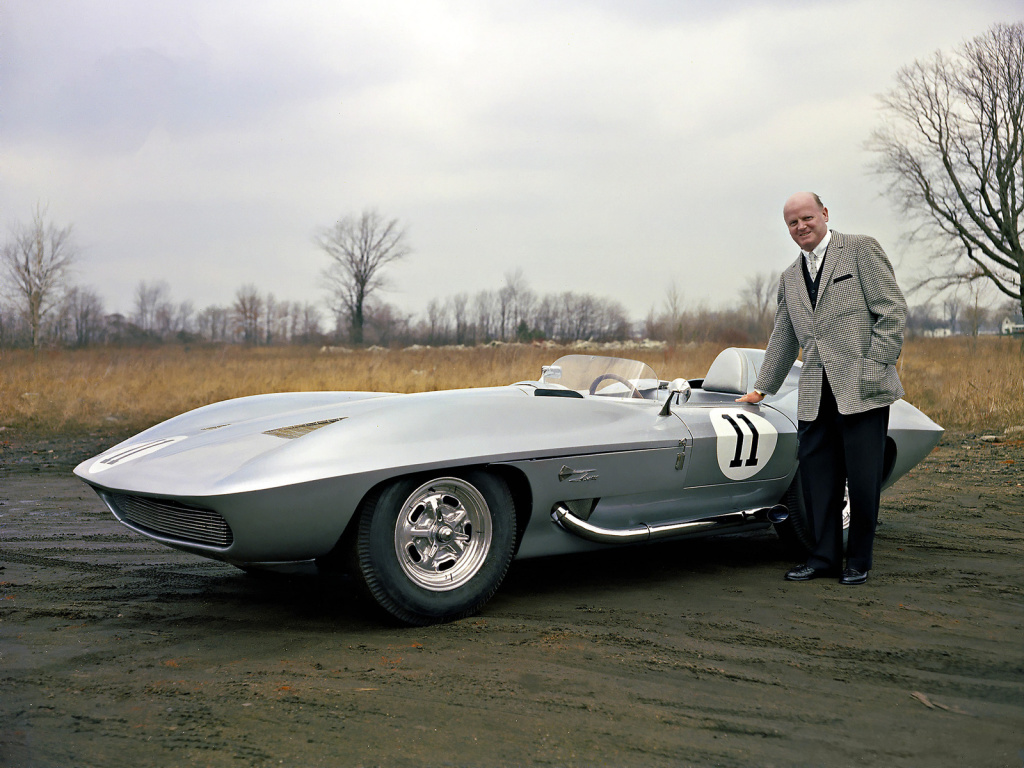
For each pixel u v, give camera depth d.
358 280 45.53
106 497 3.19
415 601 2.74
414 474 2.75
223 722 1.96
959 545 4.06
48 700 2.10
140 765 1.74
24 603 3.04
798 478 3.88
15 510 4.93
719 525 3.64
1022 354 12.74
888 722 2.00
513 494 3.12
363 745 1.85
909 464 4.21
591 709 2.07
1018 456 7.02
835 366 3.41
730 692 2.19
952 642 2.62
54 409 9.95
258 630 2.74
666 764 1.77
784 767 1.76
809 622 2.84
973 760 1.80
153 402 10.49
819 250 3.52
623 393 3.68
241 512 2.53
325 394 3.86
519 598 3.17
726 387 4.23
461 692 2.17
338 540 2.73
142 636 2.66
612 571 3.64
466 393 3.50
